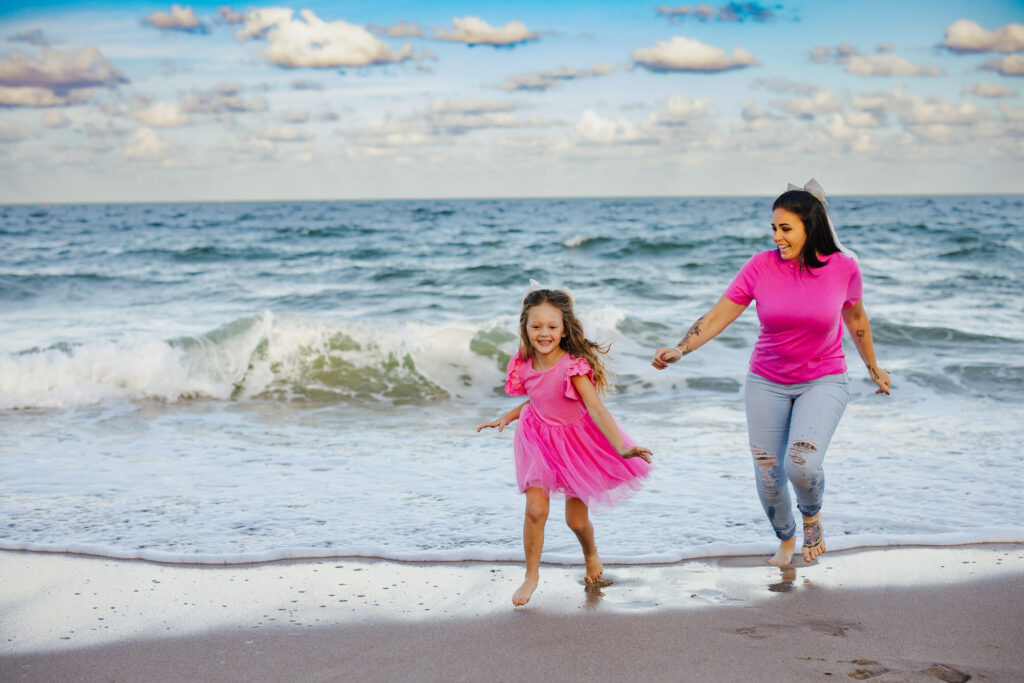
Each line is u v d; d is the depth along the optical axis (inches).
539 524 137.9
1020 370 354.3
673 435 264.7
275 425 294.7
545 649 118.7
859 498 191.3
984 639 120.3
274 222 1926.7
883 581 143.3
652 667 112.7
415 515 184.9
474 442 263.6
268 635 124.3
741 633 123.4
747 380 152.3
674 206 3737.7
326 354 376.5
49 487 209.2
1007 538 162.1
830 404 142.9
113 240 1290.6
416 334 387.9
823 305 138.9
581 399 140.0
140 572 150.6
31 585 144.3
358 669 113.1
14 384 341.4
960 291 634.8
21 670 113.3
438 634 124.3
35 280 734.5
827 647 118.3
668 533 169.8
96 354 357.1
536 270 810.2
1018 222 1593.3
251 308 607.5
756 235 1248.2
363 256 1007.0
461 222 1886.1
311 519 182.1
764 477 148.6
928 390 330.3
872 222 1649.9
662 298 621.0
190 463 235.9
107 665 114.8
